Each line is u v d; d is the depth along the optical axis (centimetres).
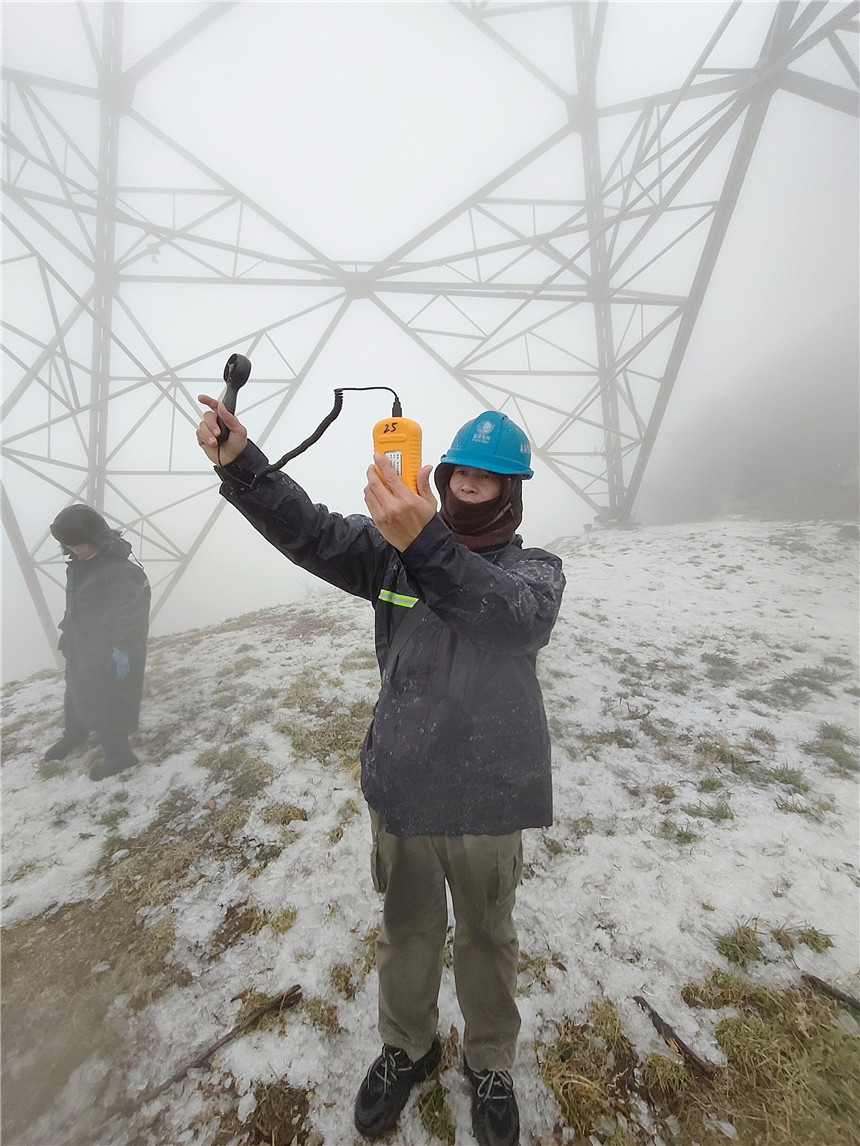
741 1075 165
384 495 87
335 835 272
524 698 122
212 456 113
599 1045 175
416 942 141
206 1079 166
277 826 280
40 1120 155
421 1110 157
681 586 749
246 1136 152
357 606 684
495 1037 143
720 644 554
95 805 304
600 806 307
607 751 369
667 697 449
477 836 120
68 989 195
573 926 223
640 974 200
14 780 332
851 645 533
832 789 319
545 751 125
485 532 126
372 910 227
